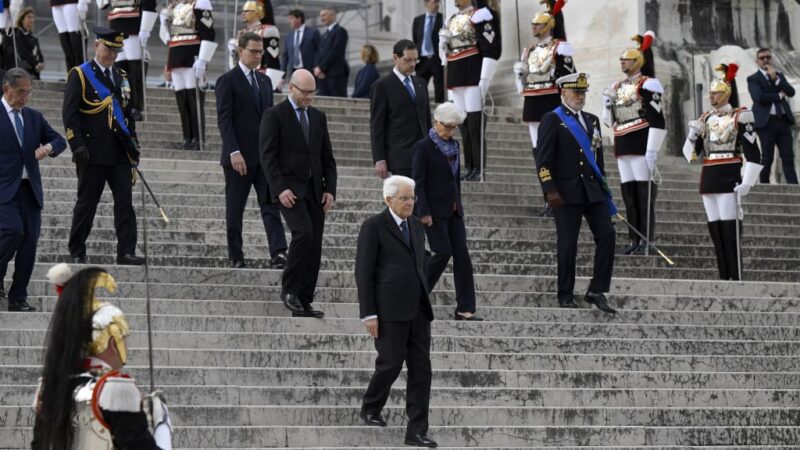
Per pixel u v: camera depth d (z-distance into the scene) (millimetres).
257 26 70438
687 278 58750
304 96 45500
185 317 43562
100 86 47094
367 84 85125
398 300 38062
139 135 66938
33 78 71188
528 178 66250
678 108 79938
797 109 79438
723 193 58375
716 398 44500
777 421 43812
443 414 40719
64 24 69938
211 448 37344
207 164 58844
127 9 67312
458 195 47188
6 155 43062
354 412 39719
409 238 38594
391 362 38156
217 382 40625
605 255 49375
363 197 58781
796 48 84438
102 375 23328
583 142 49562
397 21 112312
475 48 64125
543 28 61781
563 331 47406
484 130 64812
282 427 38156
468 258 47156
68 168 55688
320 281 48969
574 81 49875
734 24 82625
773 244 64062
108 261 49344
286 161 45188
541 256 56031
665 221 64688
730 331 49312
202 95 65375
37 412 23609
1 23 73500
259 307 45656
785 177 74938
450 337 45344
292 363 42344
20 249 43281
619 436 41281
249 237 53500
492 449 39406
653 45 80188
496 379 43344
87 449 23000
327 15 84812
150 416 23906
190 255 51219
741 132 58000
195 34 65125
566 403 42844
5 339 40812
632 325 48312
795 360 47625
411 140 52125
